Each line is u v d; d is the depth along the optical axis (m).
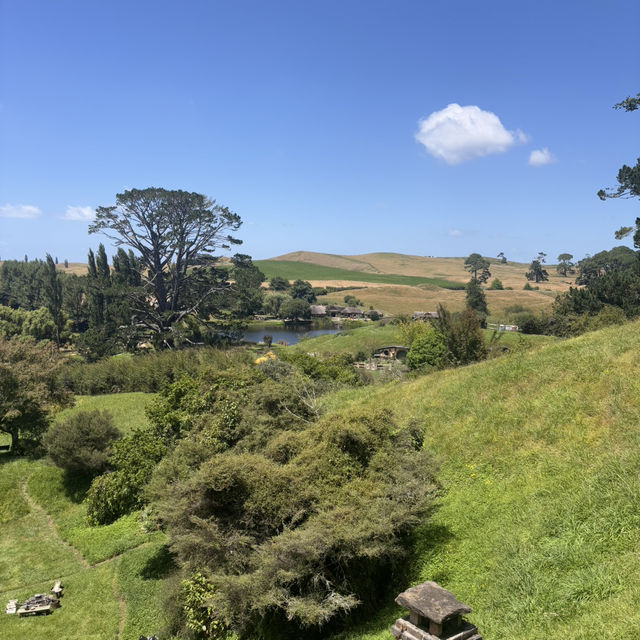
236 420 14.55
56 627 12.38
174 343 64.56
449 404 15.92
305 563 8.31
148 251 68.50
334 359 37.88
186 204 63.72
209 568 9.34
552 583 7.35
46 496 21.12
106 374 42.88
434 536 10.02
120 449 18.33
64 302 93.00
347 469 10.11
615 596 6.52
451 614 5.85
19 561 16.36
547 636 6.21
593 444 10.80
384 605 8.98
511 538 8.87
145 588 13.45
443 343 33.25
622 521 7.91
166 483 12.17
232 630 9.34
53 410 27.91
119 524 17.75
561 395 13.32
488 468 11.94
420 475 10.29
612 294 47.28
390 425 11.70
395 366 35.94
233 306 71.19
